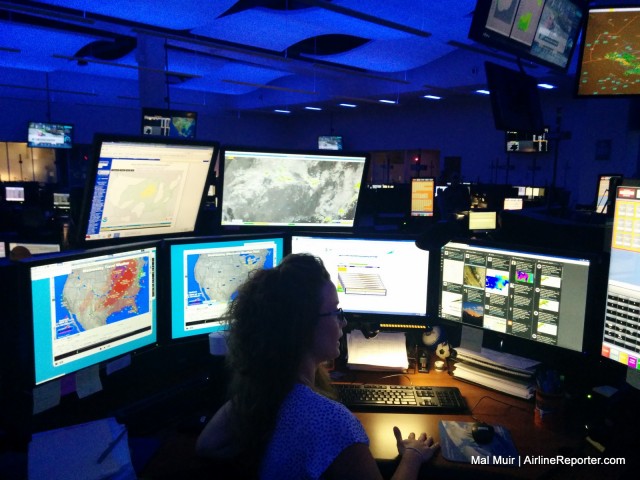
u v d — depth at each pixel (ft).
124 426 4.28
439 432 4.67
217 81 46.93
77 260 4.56
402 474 3.85
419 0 22.48
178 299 5.64
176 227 6.35
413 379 5.93
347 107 49.62
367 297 6.43
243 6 28.50
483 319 5.87
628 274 4.56
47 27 27.04
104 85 47.14
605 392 4.91
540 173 37.42
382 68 37.27
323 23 25.30
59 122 45.09
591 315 5.06
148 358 5.68
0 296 4.31
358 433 2.92
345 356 6.27
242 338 3.07
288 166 6.66
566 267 5.19
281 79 48.78
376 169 50.49
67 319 4.56
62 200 22.04
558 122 13.05
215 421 3.29
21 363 4.33
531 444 4.53
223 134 55.26
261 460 2.93
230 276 6.00
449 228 5.41
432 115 44.47
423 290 6.28
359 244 6.35
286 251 6.43
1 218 16.47
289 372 3.01
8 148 44.42
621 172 29.25
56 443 4.00
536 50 8.61
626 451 4.29
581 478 4.05
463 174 42.42
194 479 3.22
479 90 36.99
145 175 5.61
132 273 5.12
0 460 4.03
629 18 7.71
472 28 7.47
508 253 5.58
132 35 29.30
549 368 5.67
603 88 8.11
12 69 42.42
